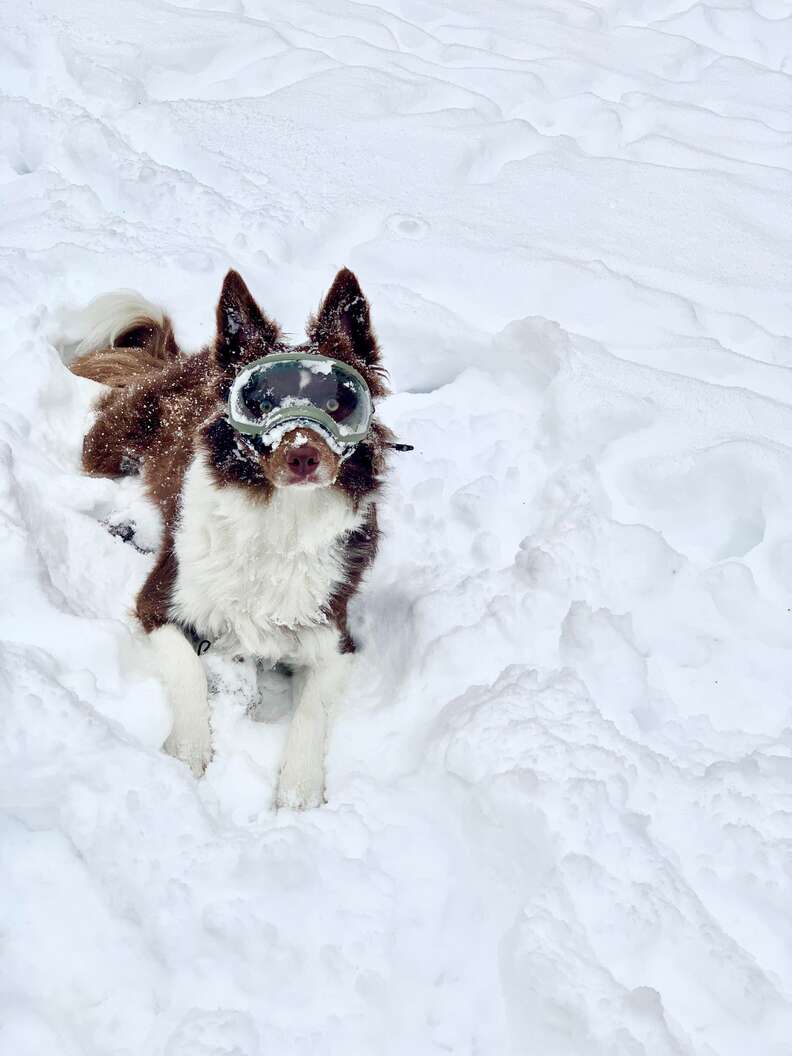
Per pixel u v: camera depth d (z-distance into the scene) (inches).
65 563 78.3
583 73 135.9
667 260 107.1
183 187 105.3
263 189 108.5
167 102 118.1
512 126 120.1
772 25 155.1
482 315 101.4
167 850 63.8
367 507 76.3
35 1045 56.6
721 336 101.2
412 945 63.3
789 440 90.8
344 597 76.7
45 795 64.1
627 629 78.3
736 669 79.3
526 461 90.4
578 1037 59.1
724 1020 61.2
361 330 75.5
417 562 83.9
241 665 77.1
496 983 62.3
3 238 99.7
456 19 149.0
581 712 69.9
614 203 112.9
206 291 97.4
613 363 94.9
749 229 111.5
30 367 87.0
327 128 117.0
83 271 96.8
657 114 129.1
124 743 66.5
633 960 62.1
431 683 75.2
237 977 60.3
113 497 83.1
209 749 71.5
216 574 74.4
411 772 70.6
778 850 66.0
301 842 64.5
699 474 88.2
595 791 65.6
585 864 63.2
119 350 92.2
